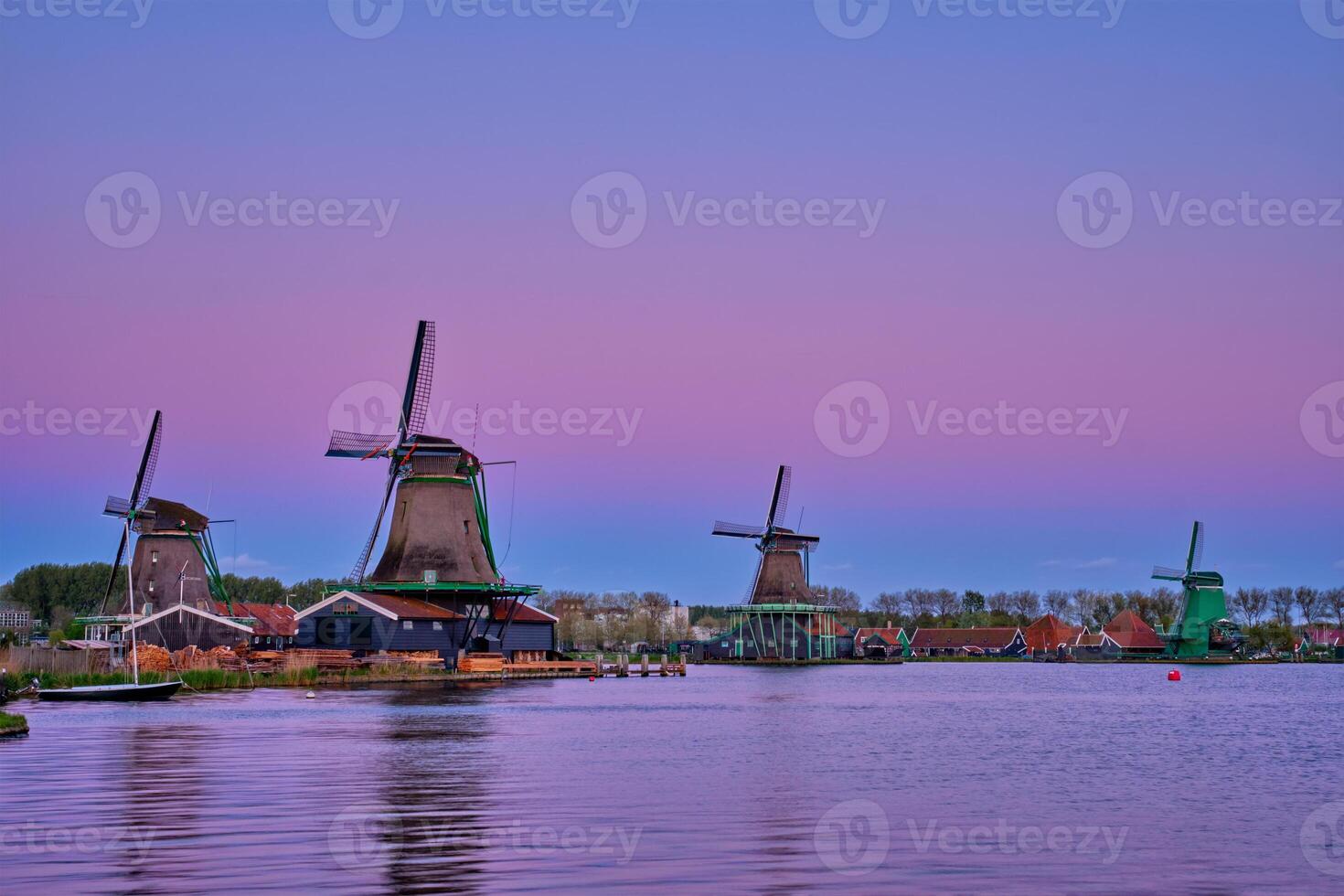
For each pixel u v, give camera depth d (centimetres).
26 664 7950
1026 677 14000
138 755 4244
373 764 4056
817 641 17238
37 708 6612
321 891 2358
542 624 12231
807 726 6000
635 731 5553
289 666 8956
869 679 12762
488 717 6150
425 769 3962
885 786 3794
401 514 10762
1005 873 2602
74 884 2392
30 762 4062
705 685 10638
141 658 8719
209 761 4106
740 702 7950
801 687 10581
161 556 11775
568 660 12225
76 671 7981
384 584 10475
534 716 6300
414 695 7969
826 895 2392
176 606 10250
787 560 17012
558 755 4447
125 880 2425
